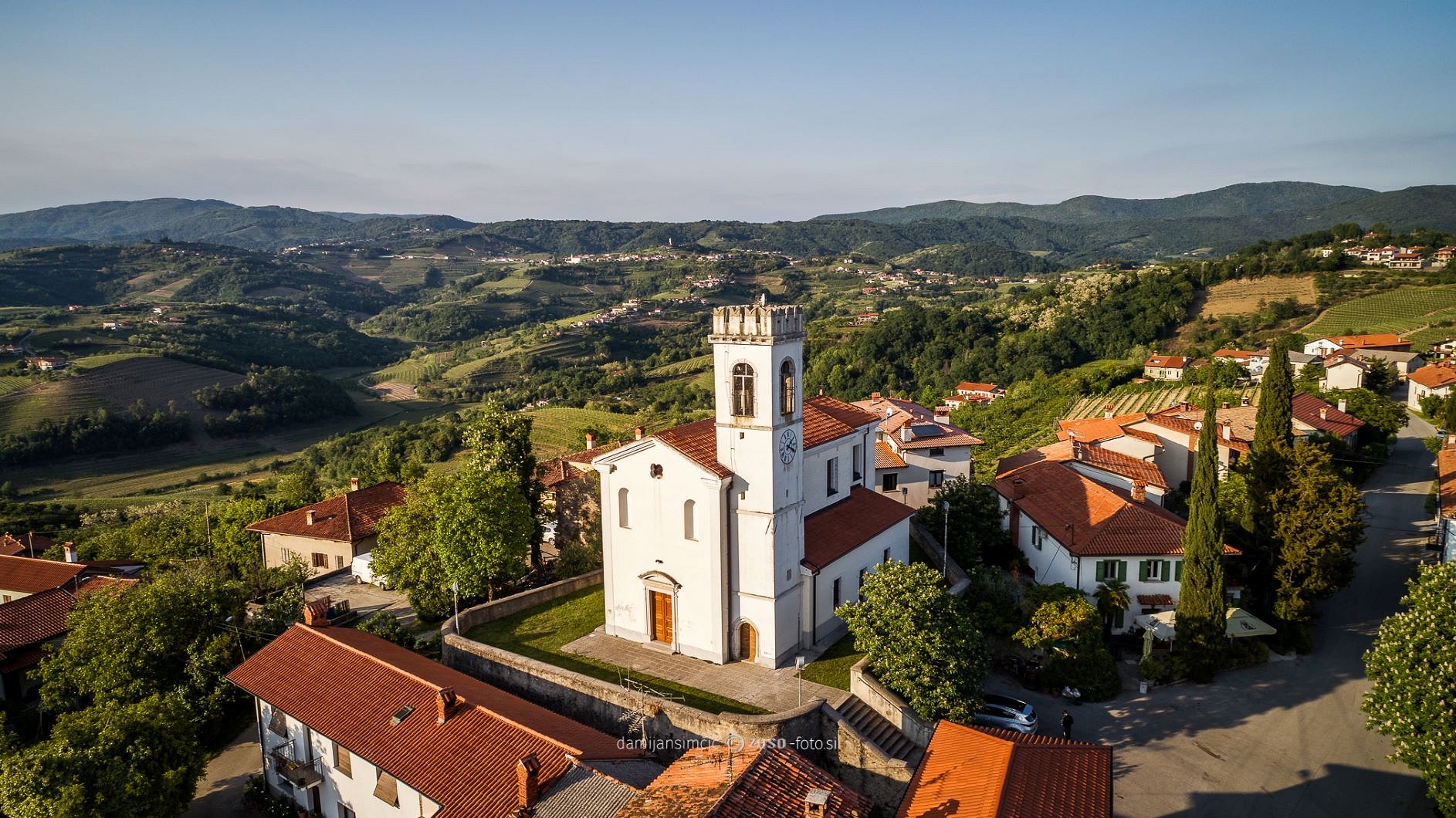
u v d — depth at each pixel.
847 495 53.56
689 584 44.00
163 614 45.94
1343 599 58.75
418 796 31.70
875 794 36.03
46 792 30.78
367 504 76.75
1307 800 37.50
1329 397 98.00
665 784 27.38
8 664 51.06
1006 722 41.84
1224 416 84.19
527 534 56.31
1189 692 47.09
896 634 38.69
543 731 32.78
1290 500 53.09
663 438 43.59
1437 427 100.00
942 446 71.25
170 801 34.28
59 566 66.00
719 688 41.00
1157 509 57.56
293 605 52.66
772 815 24.70
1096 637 47.47
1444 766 31.17
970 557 58.94
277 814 38.12
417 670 38.84
